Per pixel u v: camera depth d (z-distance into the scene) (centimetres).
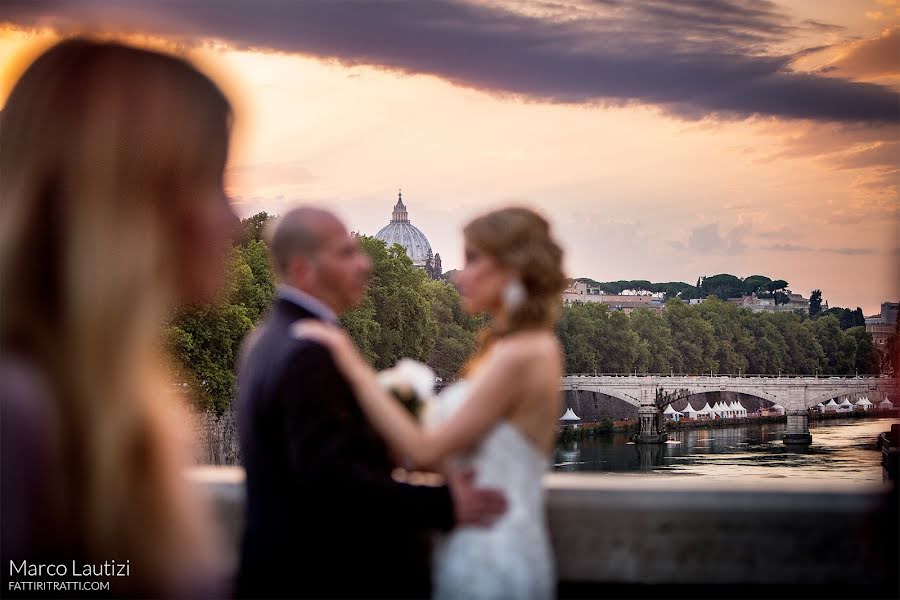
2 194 210
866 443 15062
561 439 15900
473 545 519
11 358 198
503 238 553
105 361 202
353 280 569
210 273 223
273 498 517
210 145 222
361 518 500
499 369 531
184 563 208
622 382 15075
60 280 204
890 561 651
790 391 14700
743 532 671
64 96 212
